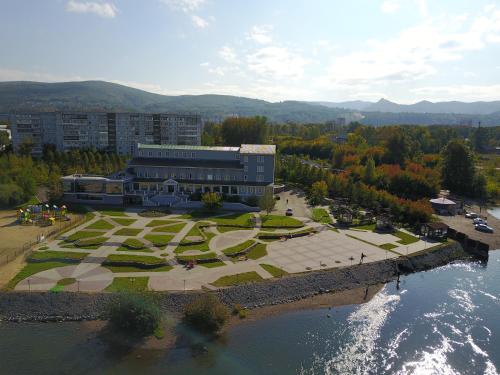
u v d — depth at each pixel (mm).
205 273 71375
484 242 99750
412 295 70500
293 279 70312
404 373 49750
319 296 68250
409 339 56938
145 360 49625
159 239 86750
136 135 190375
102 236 88000
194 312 55219
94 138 187125
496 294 71938
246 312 61812
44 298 60719
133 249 80750
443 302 68375
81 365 48438
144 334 53938
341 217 108062
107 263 73562
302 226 101625
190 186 124375
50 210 109875
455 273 81312
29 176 120562
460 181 155875
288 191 150625
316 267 76125
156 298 58281
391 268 79625
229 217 107500
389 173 145500
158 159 130875
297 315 62094
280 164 172125
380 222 103562
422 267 82688
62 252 78125
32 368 47719
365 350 54031
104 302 60531
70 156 155125
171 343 52969
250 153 123250
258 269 74062
